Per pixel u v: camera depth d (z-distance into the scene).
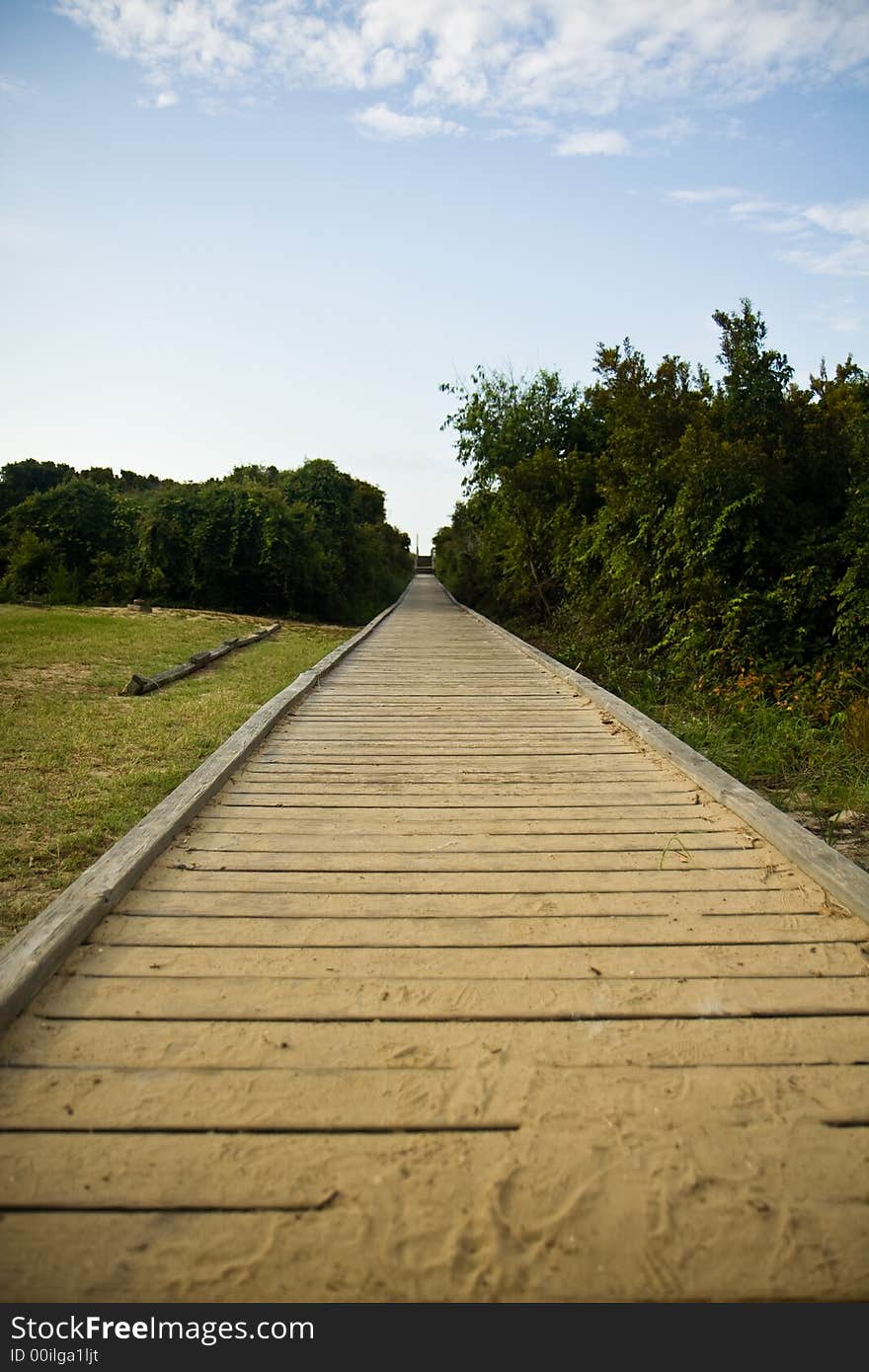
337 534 30.69
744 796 4.21
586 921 2.99
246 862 3.54
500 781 4.90
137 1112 1.98
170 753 6.17
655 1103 2.04
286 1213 1.71
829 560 8.89
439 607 30.88
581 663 11.97
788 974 2.62
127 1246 1.64
